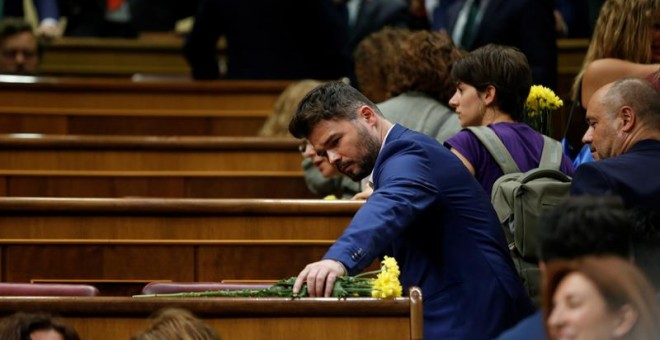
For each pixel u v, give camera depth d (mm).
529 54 19469
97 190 17562
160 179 17703
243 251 14336
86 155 17609
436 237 11273
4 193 17406
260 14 21500
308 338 10961
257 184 17797
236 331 10984
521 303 11281
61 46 24391
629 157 11234
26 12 26828
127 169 17703
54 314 11062
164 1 25453
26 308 11078
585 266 7934
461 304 11148
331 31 21328
